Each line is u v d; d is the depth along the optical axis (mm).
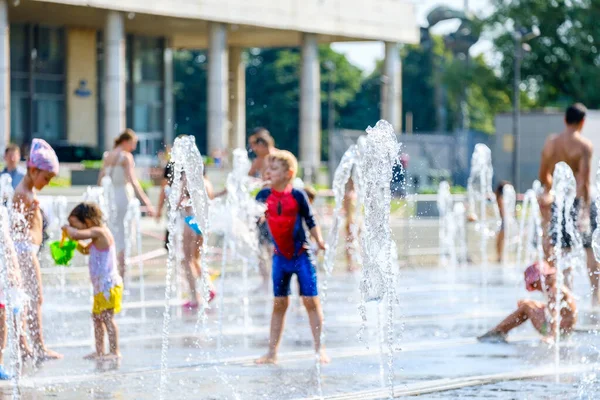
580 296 18203
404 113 132625
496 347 13039
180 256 20312
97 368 11430
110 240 12328
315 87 74375
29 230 12062
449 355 12359
